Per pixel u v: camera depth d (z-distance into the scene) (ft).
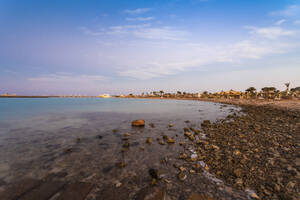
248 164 23.11
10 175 22.67
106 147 35.42
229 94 426.51
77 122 71.97
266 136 38.91
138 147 34.78
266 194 16.26
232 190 17.47
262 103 182.60
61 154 31.37
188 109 138.92
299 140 34.30
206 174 21.36
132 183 19.93
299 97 244.63
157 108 152.66
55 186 19.43
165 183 19.61
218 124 60.75
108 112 117.19
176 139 40.86
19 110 136.46
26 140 42.09
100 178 21.50
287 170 20.62
